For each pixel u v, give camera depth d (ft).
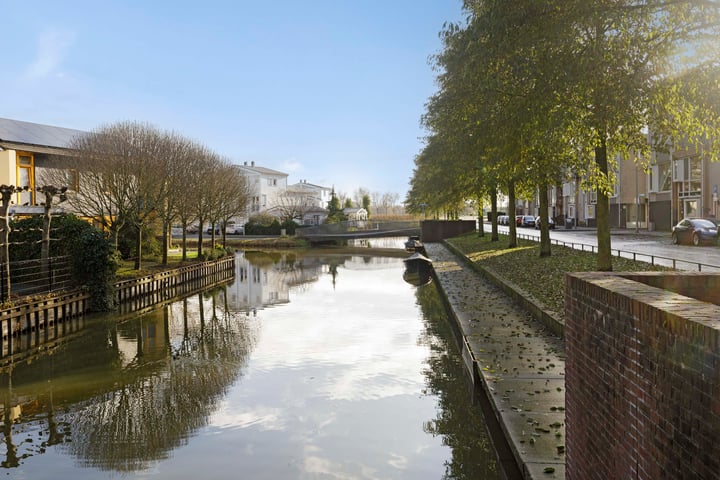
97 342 59.06
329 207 316.81
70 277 74.18
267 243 220.64
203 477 26.68
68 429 33.88
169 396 39.65
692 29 35.01
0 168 95.71
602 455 13.28
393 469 26.48
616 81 36.06
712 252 74.02
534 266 71.10
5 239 59.00
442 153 101.60
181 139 117.50
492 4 39.09
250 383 42.04
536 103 37.11
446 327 59.98
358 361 46.96
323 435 31.22
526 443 21.26
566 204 224.33
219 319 71.46
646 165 49.32
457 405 34.58
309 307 78.79
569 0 35.01
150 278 88.63
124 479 26.91
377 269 135.85
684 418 9.30
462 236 184.03
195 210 119.85
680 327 9.43
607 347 12.97
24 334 57.57
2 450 30.91
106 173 90.68
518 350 35.78
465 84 47.65
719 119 37.91
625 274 15.88
